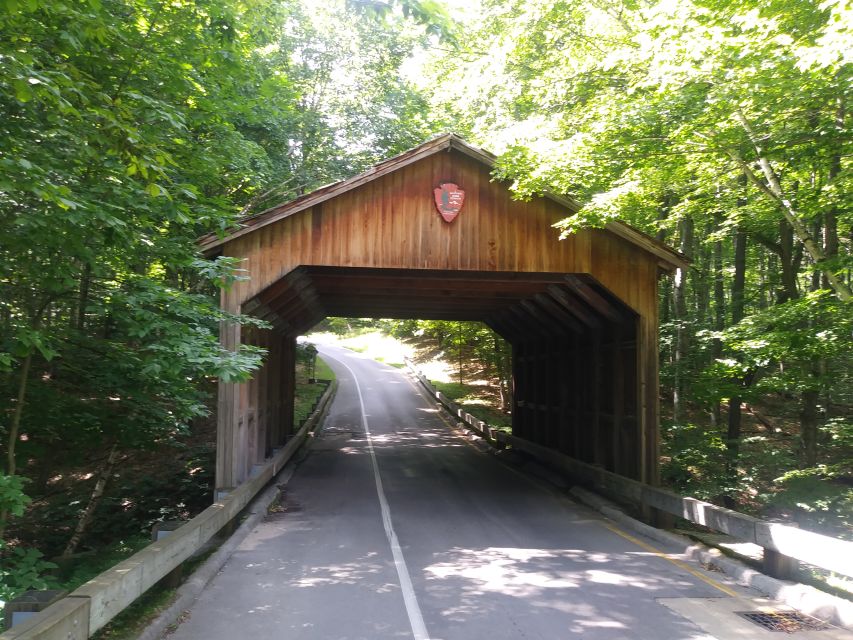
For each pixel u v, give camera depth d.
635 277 12.01
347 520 10.39
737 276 15.95
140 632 5.11
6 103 6.32
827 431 14.86
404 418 27.66
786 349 10.66
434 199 11.73
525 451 17.38
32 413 9.02
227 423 10.85
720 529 7.91
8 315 7.42
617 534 9.66
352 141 22.20
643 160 10.78
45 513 12.92
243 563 7.80
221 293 11.06
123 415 10.25
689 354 16.95
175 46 8.52
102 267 7.48
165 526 6.65
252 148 13.80
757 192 13.20
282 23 17.27
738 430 15.72
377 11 4.63
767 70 8.14
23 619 4.42
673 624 5.74
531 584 6.97
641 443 11.73
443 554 8.29
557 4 15.00
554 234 11.93
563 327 16.28
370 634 5.42
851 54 6.43
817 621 5.88
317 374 42.22
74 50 6.91
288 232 11.36
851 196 10.35
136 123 7.17
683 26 8.56
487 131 16.66
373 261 11.47
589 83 13.83
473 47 17.52
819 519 12.32
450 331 35.06
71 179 6.56
